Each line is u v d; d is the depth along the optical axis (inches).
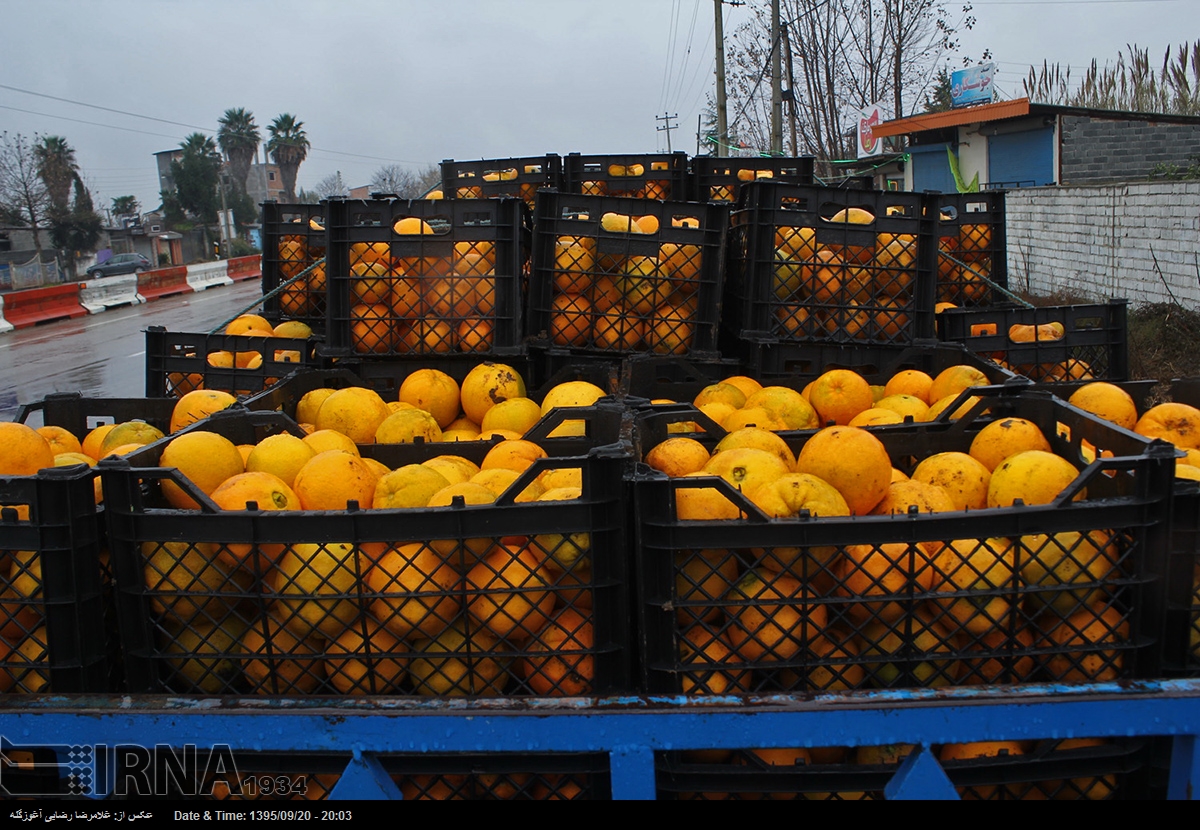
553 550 78.2
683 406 115.7
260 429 124.4
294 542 76.2
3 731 73.9
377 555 80.1
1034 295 531.2
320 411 132.2
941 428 114.6
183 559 79.8
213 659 82.4
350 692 81.4
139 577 78.9
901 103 1038.4
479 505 75.5
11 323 920.3
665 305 164.4
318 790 80.7
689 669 75.0
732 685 79.6
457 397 151.4
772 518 73.7
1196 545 76.1
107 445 123.6
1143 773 75.4
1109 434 90.4
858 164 944.3
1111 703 69.9
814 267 165.2
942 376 142.5
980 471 97.6
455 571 79.0
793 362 169.2
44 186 2085.4
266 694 78.0
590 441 113.0
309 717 72.3
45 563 76.7
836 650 78.2
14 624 81.2
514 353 156.1
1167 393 135.3
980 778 75.0
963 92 843.4
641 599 75.1
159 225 2935.5
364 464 98.3
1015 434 102.5
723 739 70.6
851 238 164.6
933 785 71.3
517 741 71.6
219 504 87.7
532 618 79.0
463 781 79.2
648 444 108.4
